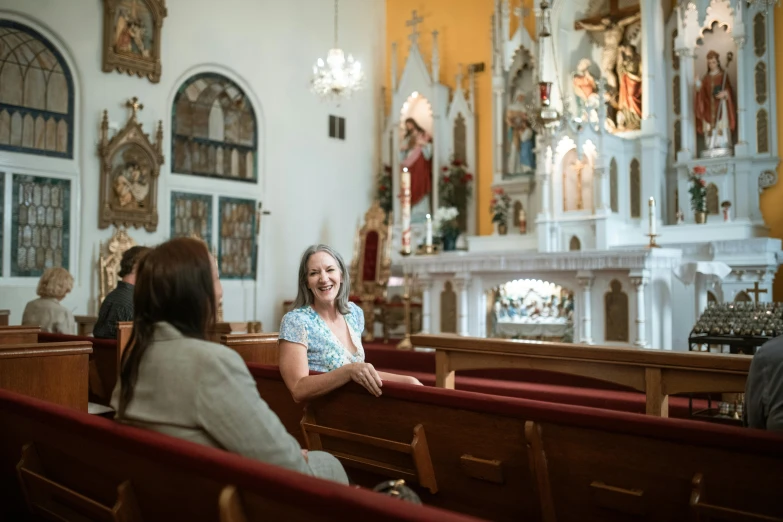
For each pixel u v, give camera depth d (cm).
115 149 1121
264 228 1345
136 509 220
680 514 227
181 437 204
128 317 551
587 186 1151
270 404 386
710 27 1173
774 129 1109
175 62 1223
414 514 141
